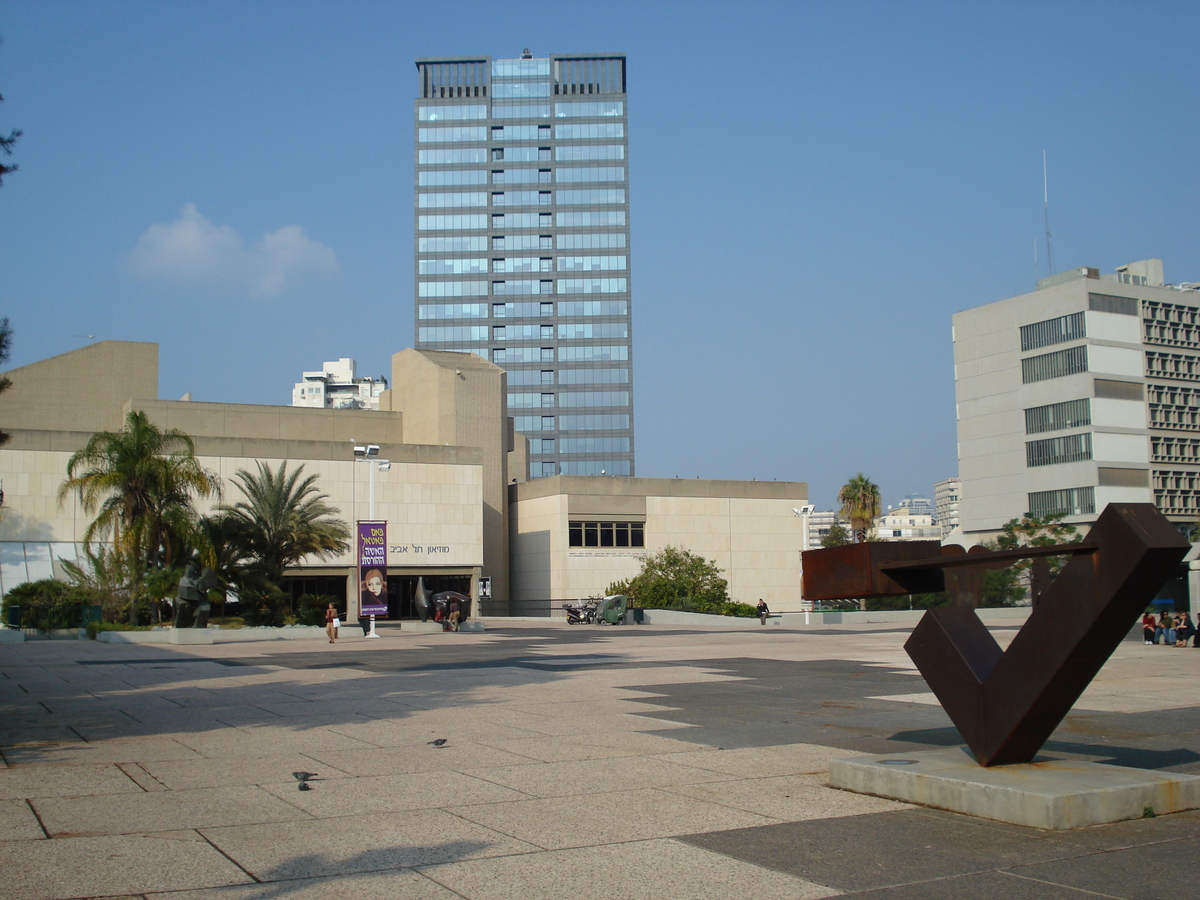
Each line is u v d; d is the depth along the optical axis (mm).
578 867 7180
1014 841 7918
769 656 29859
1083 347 95438
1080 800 8391
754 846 7766
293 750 12258
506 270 146250
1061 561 66375
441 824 8445
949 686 9953
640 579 66375
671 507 81812
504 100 149750
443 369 85375
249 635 42219
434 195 147500
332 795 9602
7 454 63281
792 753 12031
